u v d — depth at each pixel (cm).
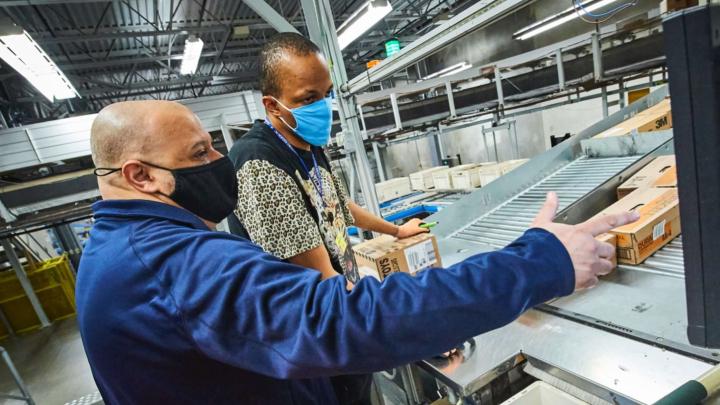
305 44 86
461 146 701
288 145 91
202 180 58
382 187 392
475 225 158
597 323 81
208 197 59
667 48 33
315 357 38
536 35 517
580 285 43
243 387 51
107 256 47
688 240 37
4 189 308
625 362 69
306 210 85
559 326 85
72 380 333
